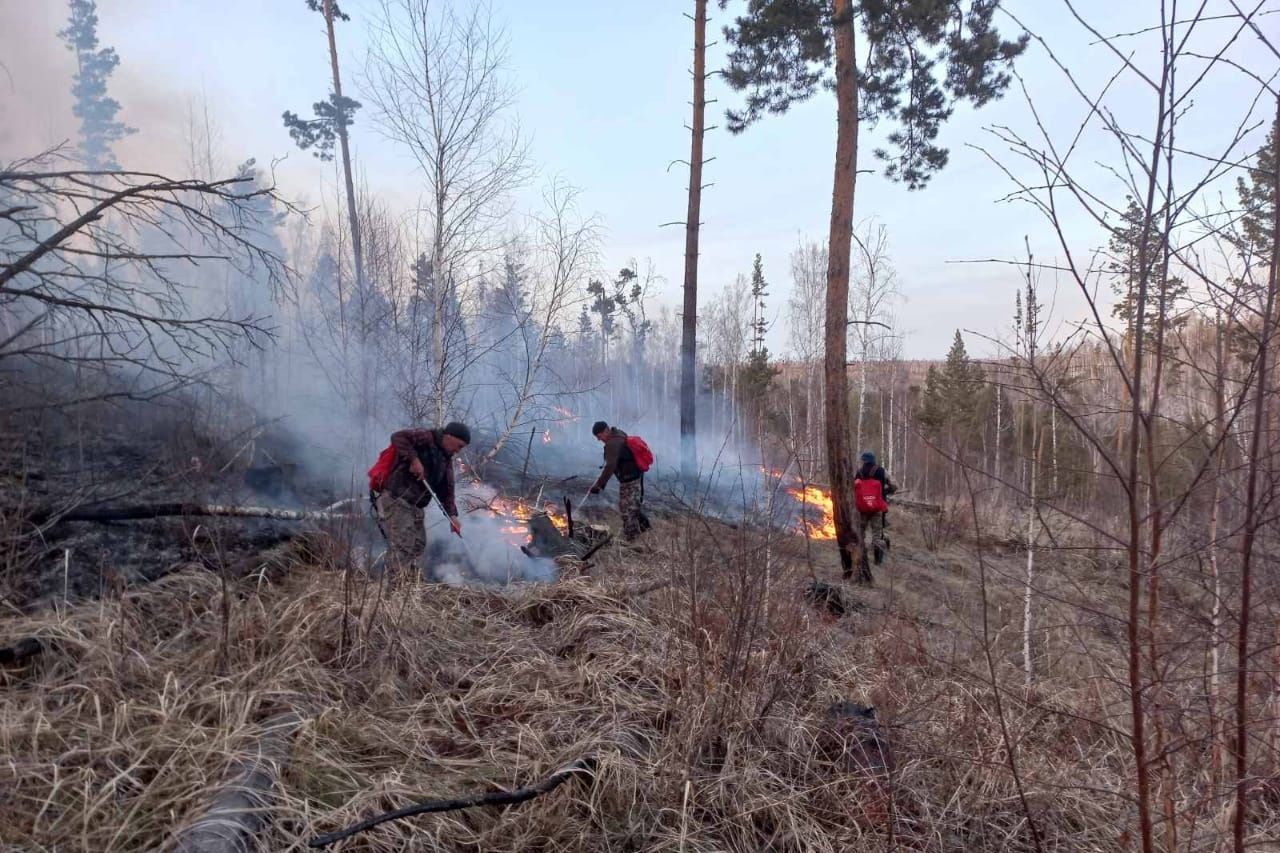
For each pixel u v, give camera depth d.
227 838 2.43
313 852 2.59
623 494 7.95
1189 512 2.66
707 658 3.90
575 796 3.17
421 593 4.83
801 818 3.29
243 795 2.66
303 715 3.29
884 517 9.00
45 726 2.87
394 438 5.57
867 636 4.75
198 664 3.50
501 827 2.93
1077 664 3.96
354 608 4.16
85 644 3.40
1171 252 2.23
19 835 2.42
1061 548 2.62
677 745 3.51
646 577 5.37
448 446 5.77
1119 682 2.73
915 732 3.67
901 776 3.46
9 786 2.60
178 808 2.62
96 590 4.15
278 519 5.67
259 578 4.35
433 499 5.92
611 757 3.27
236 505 4.62
